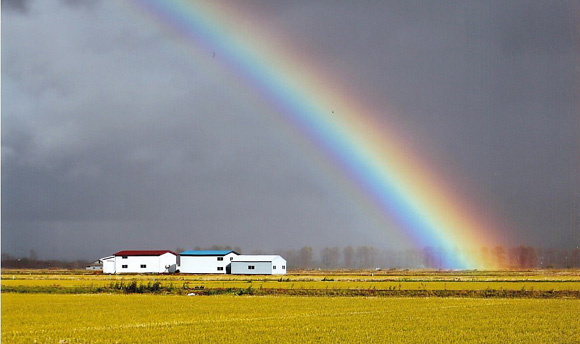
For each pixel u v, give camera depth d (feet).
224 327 140.15
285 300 214.07
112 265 524.11
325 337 125.39
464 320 151.43
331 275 455.63
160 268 519.19
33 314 167.12
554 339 122.83
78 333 131.03
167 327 140.36
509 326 140.36
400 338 124.26
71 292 257.55
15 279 372.99
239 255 506.89
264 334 129.59
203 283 314.76
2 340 122.52
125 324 146.30
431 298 221.05
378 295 239.09
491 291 240.94
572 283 289.12
